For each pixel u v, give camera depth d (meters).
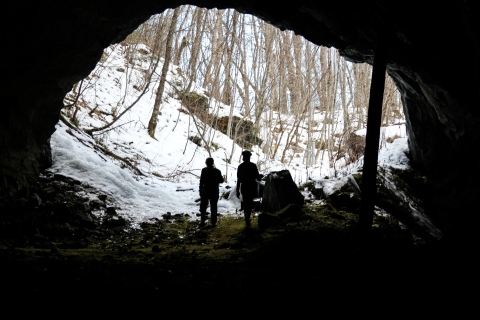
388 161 13.79
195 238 9.30
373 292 4.67
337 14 8.55
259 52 25.31
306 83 25.84
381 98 7.63
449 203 11.62
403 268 5.55
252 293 4.71
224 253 7.52
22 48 7.60
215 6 9.56
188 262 6.55
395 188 11.95
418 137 12.77
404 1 7.04
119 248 7.86
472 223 10.55
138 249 7.91
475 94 7.86
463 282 4.84
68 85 9.94
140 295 4.30
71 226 8.80
